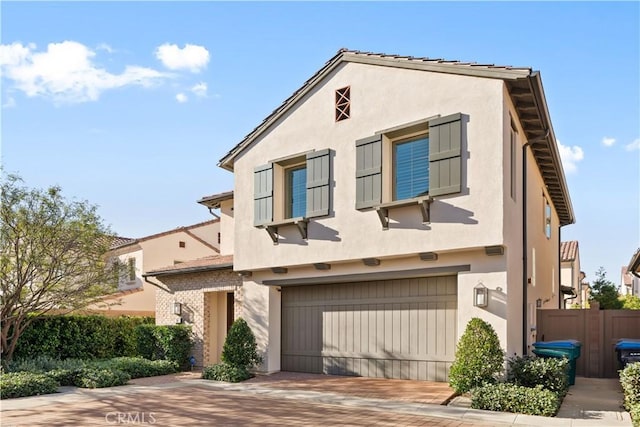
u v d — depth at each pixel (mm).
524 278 12789
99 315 19844
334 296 14680
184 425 9461
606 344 15320
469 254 11805
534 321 15141
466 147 11703
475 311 11586
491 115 11422
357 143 13508
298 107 15109
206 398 11984
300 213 15188
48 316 17922
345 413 10117
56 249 16641
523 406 9906
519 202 12930
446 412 9984
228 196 20484
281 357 15688
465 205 11578
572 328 15664
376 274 13344
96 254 17688
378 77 13422
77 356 18609
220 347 18266
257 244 15617
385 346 13539
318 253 14094
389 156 13180
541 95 11805
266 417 9945
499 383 10703
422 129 12641
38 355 17297
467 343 11148
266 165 15547
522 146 13414
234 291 16906
